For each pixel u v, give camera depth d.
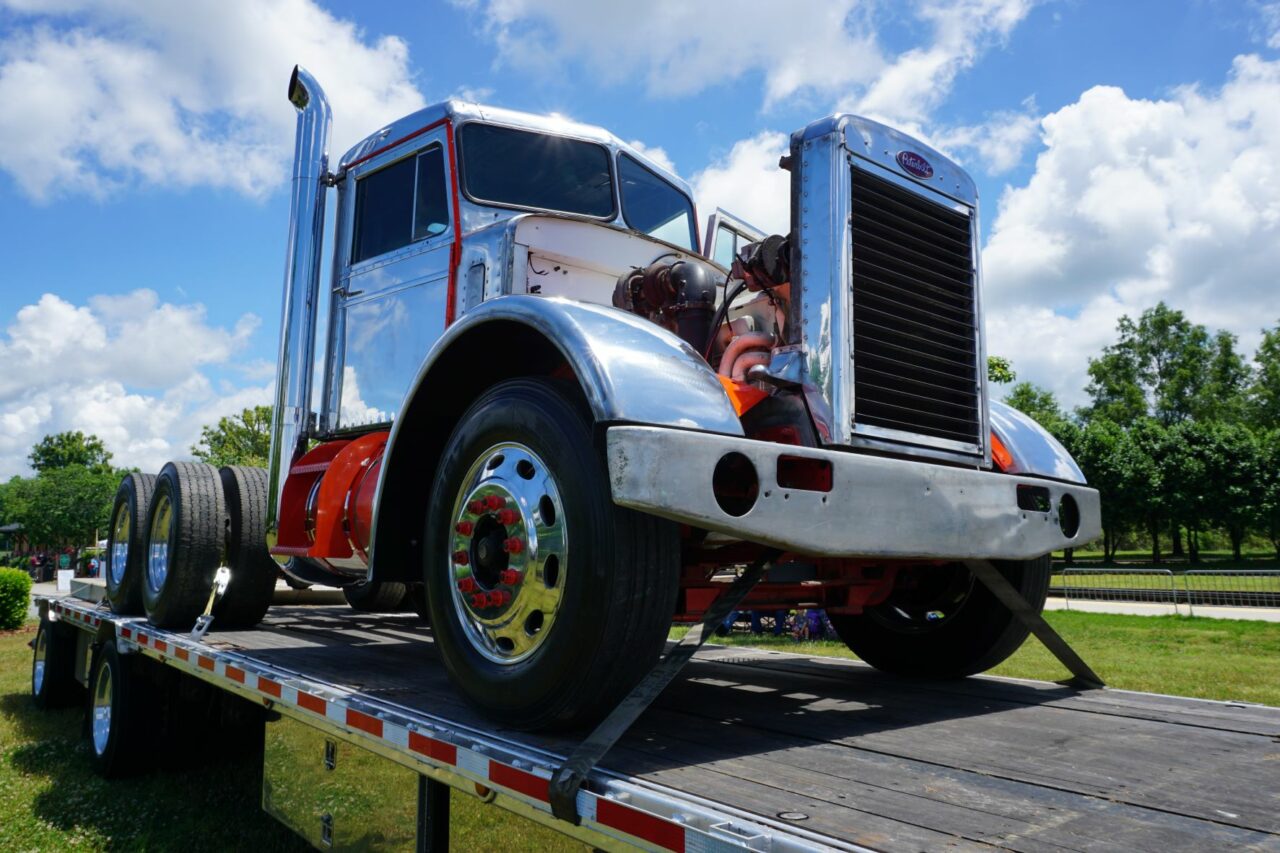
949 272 2.84
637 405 1.95
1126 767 1.88
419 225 3.73
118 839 3.71
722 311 2.84
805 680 3.24
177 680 4.57
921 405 2.66
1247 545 55.12
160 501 4.64
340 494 3.50
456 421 2.83
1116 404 60.47
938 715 2.51
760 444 2.02
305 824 2.73
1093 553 49.22
